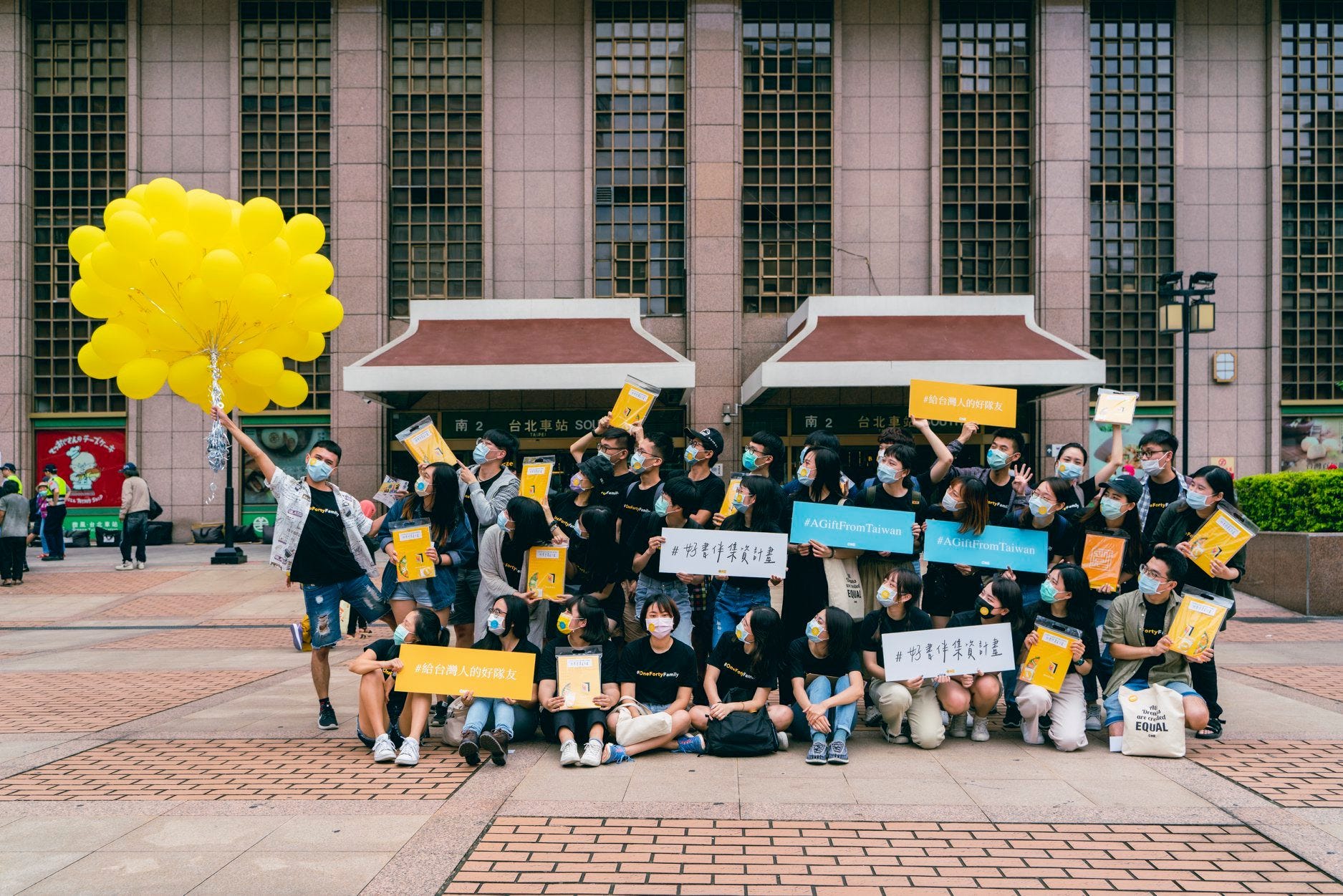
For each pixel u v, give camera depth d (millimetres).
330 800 4844
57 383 20391
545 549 6281
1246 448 20031
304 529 6320
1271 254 20000
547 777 5270
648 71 19766
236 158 19672
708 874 3926
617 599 6637
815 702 5836
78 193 20141
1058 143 19344
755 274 19766
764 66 19812
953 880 3881
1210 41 20156
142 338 6969
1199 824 4531
